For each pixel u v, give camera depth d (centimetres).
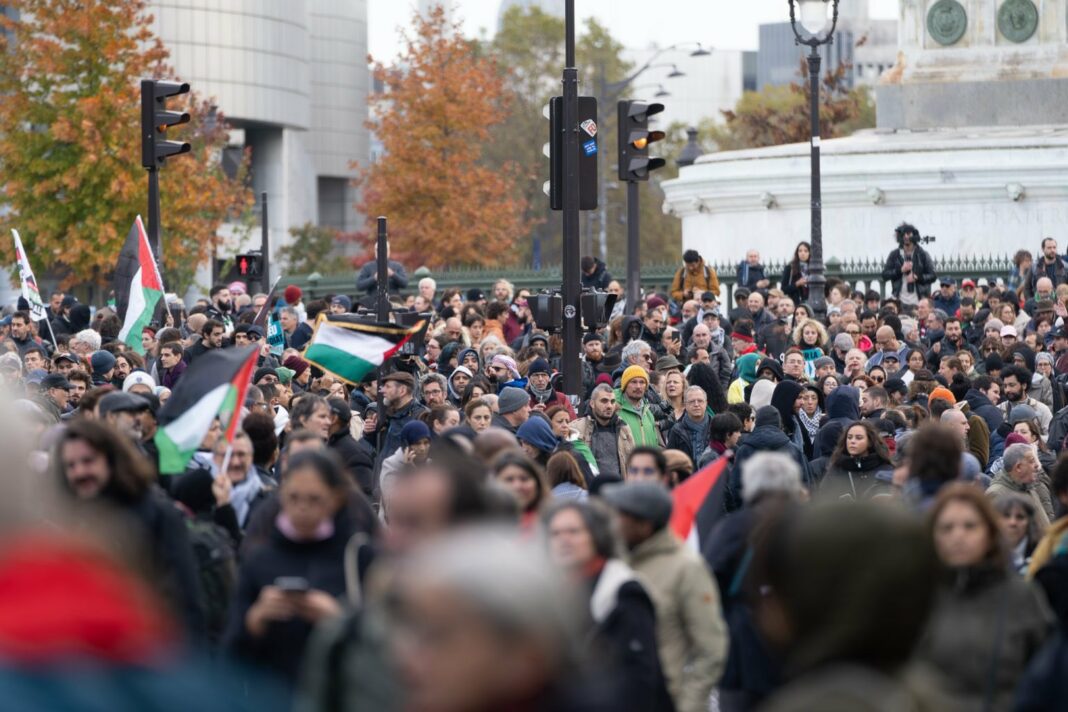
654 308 3269
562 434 2022
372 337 2055
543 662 413
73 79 6294
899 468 1388
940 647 977
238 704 363
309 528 1035
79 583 371
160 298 3103
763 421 1881
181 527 1055
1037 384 2817
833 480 1689
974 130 5841
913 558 502
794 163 5797
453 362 3012
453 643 410
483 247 9406
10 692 349
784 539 528
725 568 1141
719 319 3503
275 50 12644
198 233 6512
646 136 3123
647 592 984
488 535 423
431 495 868
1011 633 974
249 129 13000
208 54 12188
